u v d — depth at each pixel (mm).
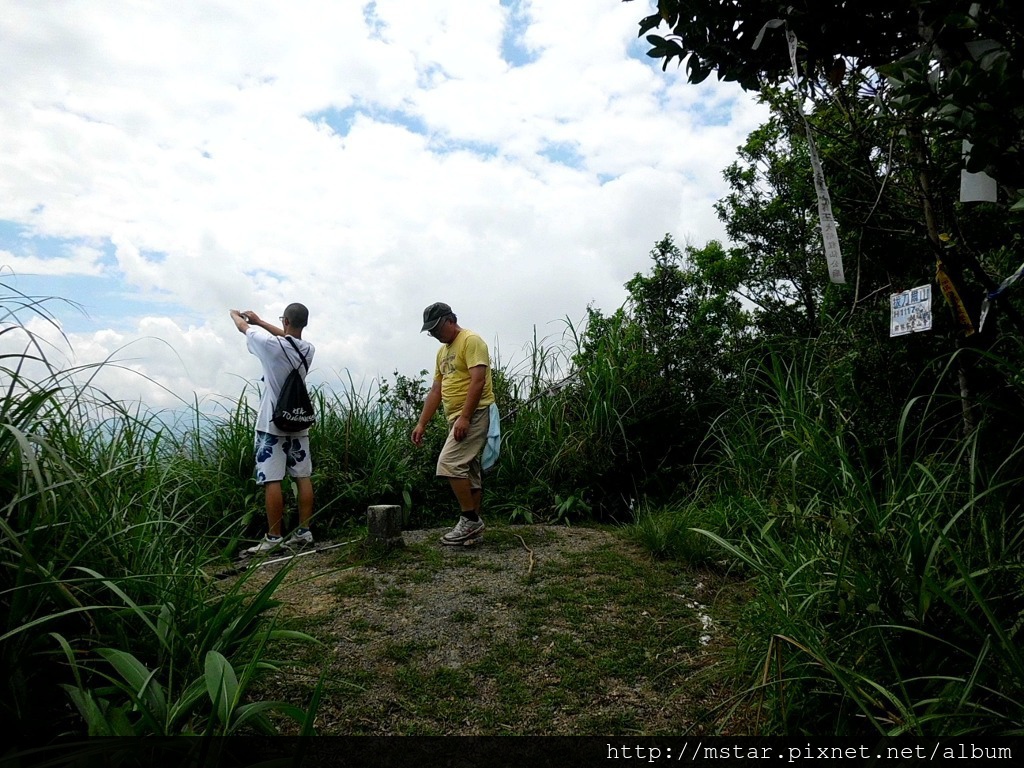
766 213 7059
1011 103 1931
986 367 3031
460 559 4645
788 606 2691
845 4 2506
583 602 3830
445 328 5016
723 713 2691
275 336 5039
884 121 3359
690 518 4805
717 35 2887
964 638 2297
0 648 2113
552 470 6352
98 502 2684
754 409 5441
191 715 2246
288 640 3266
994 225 3771
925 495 2711
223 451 5945
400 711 2770
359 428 6598
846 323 4520
